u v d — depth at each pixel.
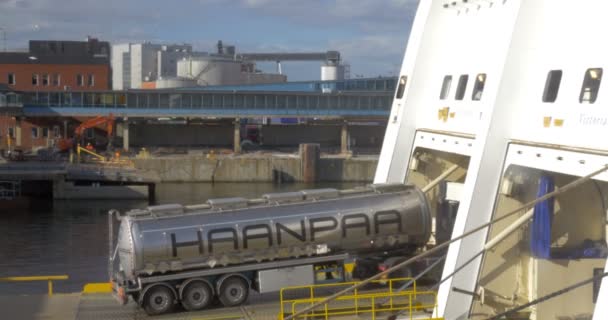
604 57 16.86
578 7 17.81
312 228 25.20
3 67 114.81
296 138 123.25
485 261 19.92
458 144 22.59
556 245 20.83
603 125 16.59
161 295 24.41
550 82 18.38
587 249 20.17
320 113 110.62
